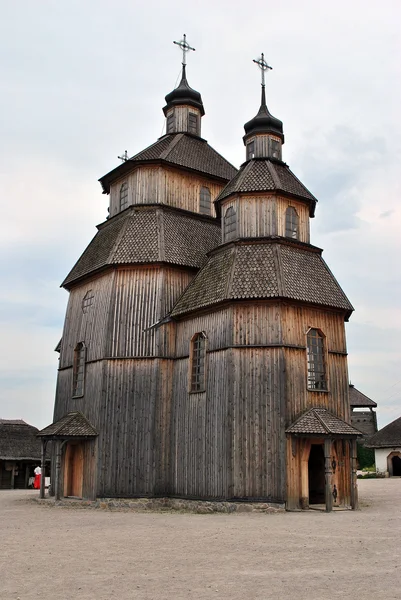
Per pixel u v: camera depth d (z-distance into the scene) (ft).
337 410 85.66
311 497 90.33
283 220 92.73
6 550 48.37
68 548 48.93
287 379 80.74
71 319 108.58
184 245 100.32
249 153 101.76
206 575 37.70
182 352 91.91
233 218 94.38
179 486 86.99
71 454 100.12
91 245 111.65
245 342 82.33
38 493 129.08
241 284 83.97
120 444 90.17
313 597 32.01
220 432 81.66
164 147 112.37
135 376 92.27
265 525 62.54
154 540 52.75
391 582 35.37
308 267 90.02
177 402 90.74
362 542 50.01
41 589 34.55
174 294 96.27
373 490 122.62
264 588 34.12
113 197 112.98
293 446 79.25
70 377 104.37
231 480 78.54
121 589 34.24
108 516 75.82
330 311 88.74
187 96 120.88
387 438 193.26
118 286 96.37
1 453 154.30
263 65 105.40
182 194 107.55
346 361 88.89
